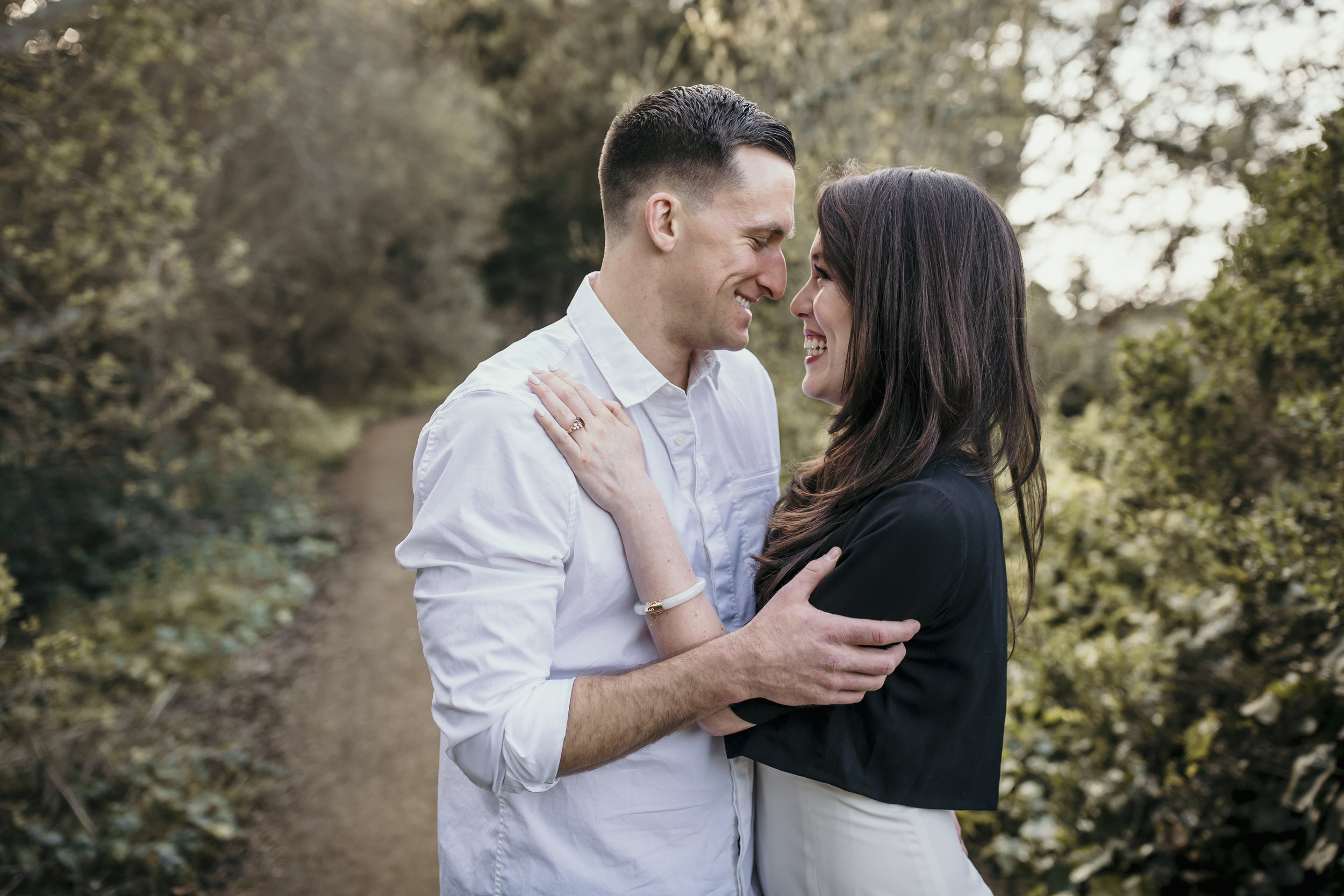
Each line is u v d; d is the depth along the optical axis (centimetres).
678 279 136
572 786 131
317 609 619
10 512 582
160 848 318
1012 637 153
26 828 312
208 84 638
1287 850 213
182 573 620
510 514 121
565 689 119
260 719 452
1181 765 245
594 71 1667
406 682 497
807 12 471
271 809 372
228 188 964
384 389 1584
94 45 473
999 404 136
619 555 130
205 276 838
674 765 133
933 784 125
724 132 131
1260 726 222
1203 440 249
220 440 815
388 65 1352
